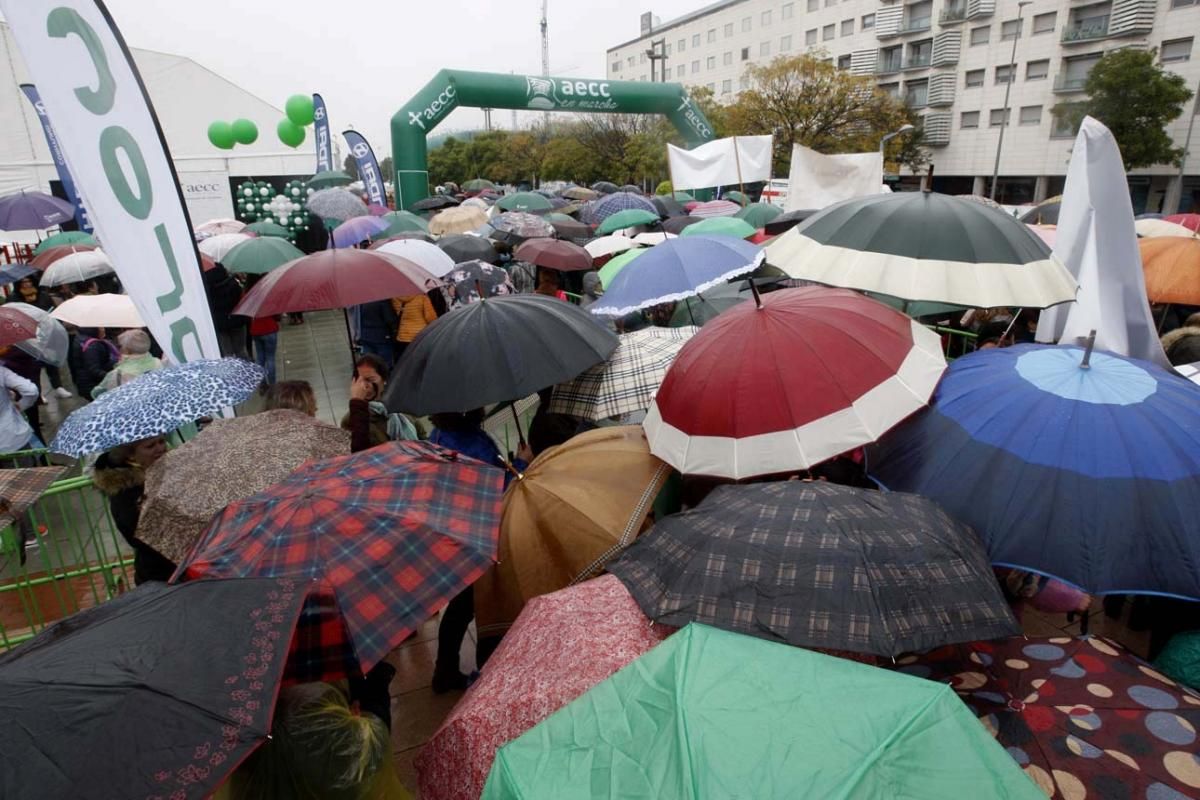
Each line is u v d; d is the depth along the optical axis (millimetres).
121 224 4125
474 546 2518
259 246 8656
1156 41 40781
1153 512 2250
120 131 4141
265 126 34625
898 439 2896
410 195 26156
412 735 3516
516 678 2129
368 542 2404
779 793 1294
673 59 78000
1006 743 1815
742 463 2842
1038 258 3330
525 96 26750
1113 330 4043
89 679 1642
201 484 3012
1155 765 1716
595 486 3006
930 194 3508
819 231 3730
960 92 50719
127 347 6281
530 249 8227
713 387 2934
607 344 3924
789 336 2963
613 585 2348
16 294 11078
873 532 2156
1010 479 2453
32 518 4254
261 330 8703
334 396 9688
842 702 1514
